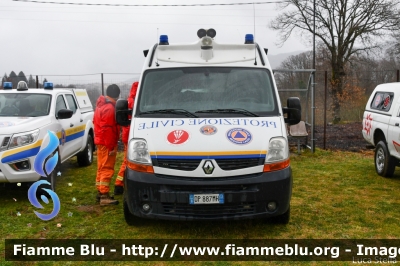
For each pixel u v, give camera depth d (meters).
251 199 4.72
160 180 4.73
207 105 5.42
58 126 7.41
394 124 7.86
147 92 5.64
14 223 5.73
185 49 6.03
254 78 5.71
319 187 7.70
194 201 4.68
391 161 8.27
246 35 6.12
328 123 20.88
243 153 4.75
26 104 7.53
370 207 6.42
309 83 11.82
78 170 9.43
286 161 4.95
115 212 6.18
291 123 5.64
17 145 6.21
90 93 15.16
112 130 6.41
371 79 22.27
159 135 4.95
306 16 27.39
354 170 9.25
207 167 4.68
